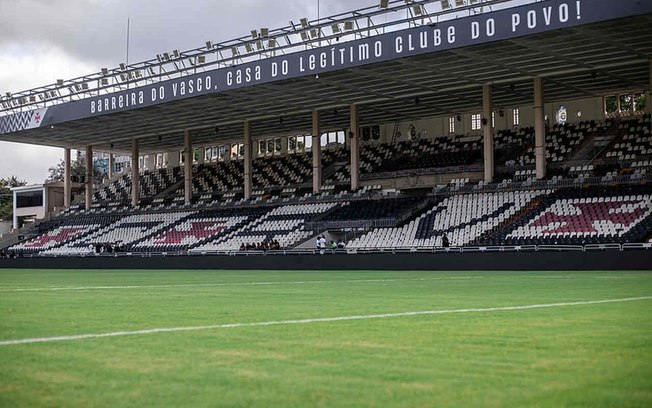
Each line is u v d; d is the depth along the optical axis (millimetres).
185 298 18781
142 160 87500
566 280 26172
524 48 43812
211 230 63281
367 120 66875
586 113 58719
